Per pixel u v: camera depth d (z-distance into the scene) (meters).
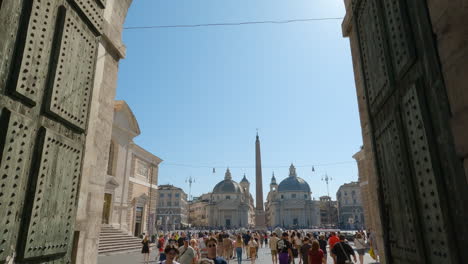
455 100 2.86
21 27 4.02
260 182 91.00
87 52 5.85
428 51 3.33
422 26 3.44
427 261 3.58
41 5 4.35
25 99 4.09
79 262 5.92
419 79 3.59
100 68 7.00
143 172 37.88
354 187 124.50
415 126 3.72
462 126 2.74
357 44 6.47
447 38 2.96
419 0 3.48
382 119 5.17
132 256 23.11
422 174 3.59
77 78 5.45
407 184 4.04
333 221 141.12
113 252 24.20
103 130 7.22
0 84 3.63
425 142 3.43
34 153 4.30
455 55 2.84
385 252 5.12
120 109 30.33
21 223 4.01
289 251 12.83
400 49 4.05
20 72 3.91
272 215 142.88
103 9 6.48
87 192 6.28
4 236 3.65
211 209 138.75
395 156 4.52
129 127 32.69
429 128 3.38
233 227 125.50
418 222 3.75
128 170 32.56
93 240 6.66
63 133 5.13
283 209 137.12
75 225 5.83
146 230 37.59
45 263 4.55
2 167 3.57
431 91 3.32
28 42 4.07
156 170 41.91
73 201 5.33
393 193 4.70
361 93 7.04
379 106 5.20
